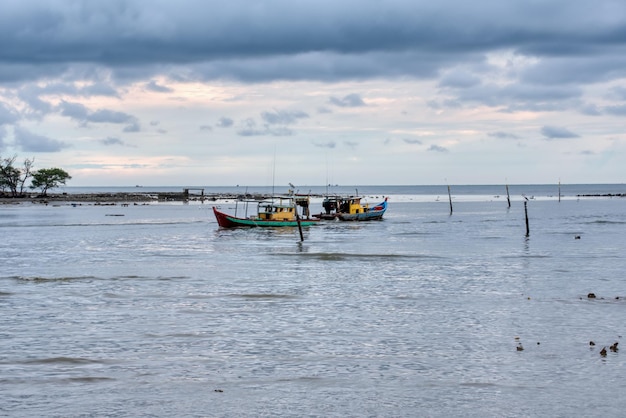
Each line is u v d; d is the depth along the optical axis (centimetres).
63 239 8375
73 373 2597
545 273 5216
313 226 10650
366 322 3456
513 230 9725
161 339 3106
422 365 2695
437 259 6162
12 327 3347
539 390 2406
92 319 3531
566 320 3472
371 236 8775
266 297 4181
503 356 2812
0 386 2450
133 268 5588
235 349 2936
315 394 2378
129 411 2225
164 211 15625
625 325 3350
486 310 3750
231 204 19538
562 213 14475
